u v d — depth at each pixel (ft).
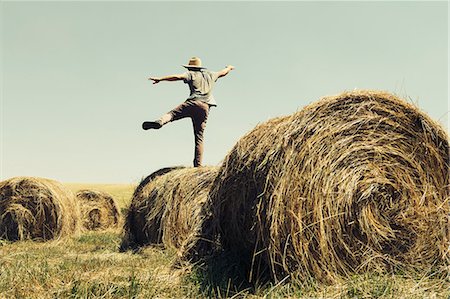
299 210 15.40
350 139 16.24
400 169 16.62
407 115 16.85
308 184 15.53
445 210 16.74
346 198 15.92
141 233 31.40
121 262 22.66
